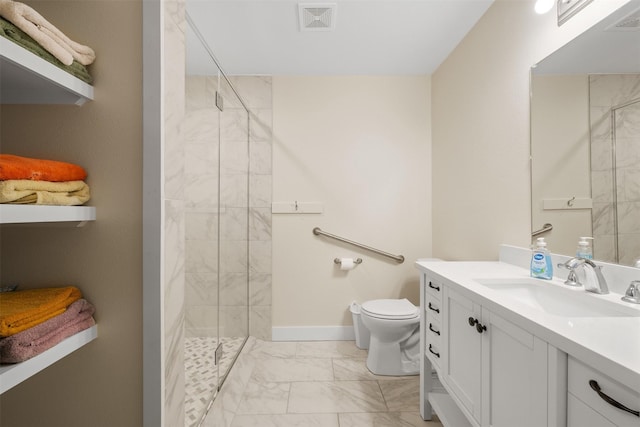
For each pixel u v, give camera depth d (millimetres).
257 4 1932
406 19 2092
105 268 931
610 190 1196
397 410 1872
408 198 2916
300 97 2895
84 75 891
